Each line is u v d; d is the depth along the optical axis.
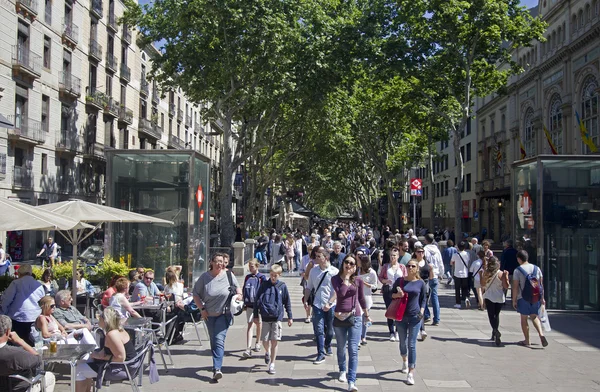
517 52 43.69
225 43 24.70
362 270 10.47
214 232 60.47
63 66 34.56
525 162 15.80
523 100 42.06
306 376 8.38
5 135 28.72
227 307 8.34
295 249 27.20
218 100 27.89
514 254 14.36
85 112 37.44
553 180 14.87
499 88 26.39
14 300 8.63
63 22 34.09
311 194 72.19
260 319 8.88
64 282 13.59
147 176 14.66
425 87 25.39
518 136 43.03
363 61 26.56
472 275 15.45
